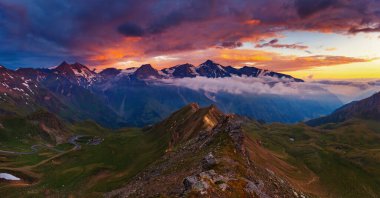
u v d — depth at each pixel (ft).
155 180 322.14
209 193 203.41
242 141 380.78
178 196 201.98
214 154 311.88
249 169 298.15
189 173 285.43
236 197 209.77
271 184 299.17
